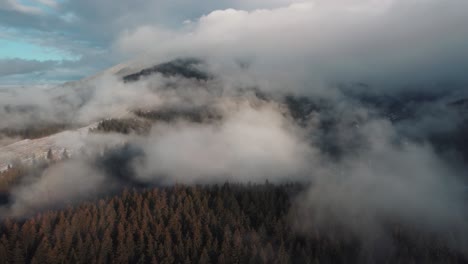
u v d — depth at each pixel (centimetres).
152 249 7156
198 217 8656
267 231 8944
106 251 6975
